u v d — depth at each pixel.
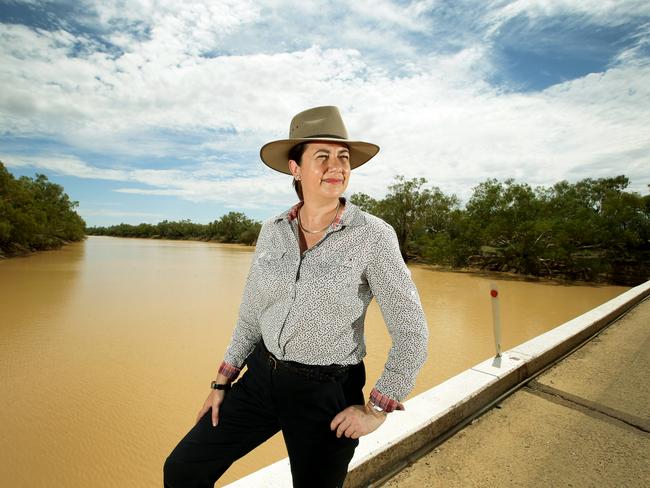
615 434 2.77
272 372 1.31
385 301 1.22
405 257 39.19
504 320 12.75
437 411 2.68
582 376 3.91
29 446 4.74
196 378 7.00
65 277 20.47
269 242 1.40
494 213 27.27
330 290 1.18
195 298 15.41
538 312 14.23
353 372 1.31
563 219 25.34
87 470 4.30
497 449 2.56
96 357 8.03
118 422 5.36
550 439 2.70
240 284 19.89
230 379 1.53
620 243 25.52
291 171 1.52
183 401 6.05
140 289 17.28
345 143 1.35
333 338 1.23
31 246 40.69
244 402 1.38
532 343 4.38
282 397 1.28
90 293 15.80
